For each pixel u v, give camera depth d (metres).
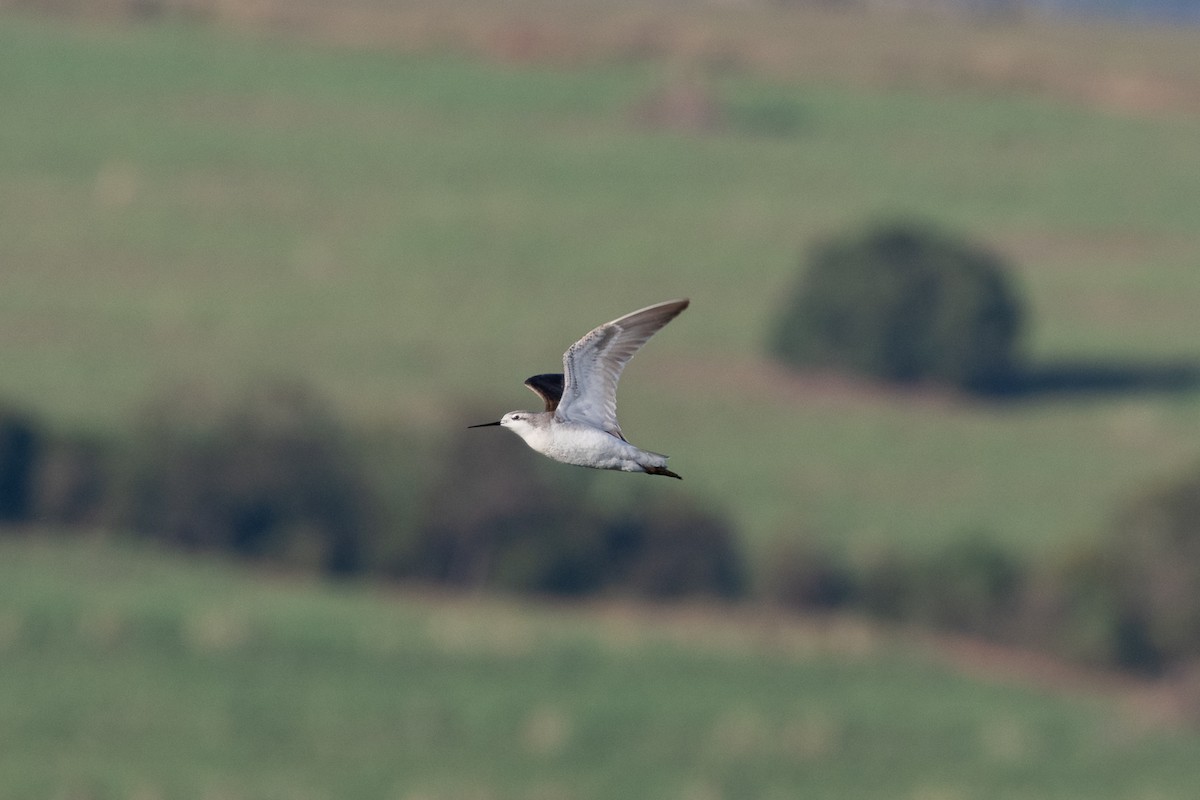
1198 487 63.31
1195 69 191.12
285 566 66.75
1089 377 108.88
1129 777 51.53
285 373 97.19
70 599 59.31
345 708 52.53
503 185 138.62
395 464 69.50
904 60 181.50
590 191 138.88
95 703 51.16
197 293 113.25
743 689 55.97
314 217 129.12
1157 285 127.38
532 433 16.69
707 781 48.97
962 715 55.22
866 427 96.62
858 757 51.50
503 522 67.31
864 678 58.03
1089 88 179.12
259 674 54.31
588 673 56.53
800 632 62.59
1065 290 125.81
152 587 61.84
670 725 52.81
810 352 104.00
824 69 177.75
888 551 69.19
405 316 111.50
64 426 75.81
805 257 117.38
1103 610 61.28
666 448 90.62
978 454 93.88
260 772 47.75
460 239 126.88
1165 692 57.91
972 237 136.00
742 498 83.88
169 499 68.88
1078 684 60.12
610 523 67.31
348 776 48.06
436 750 50.19
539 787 48.12
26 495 69.31
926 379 103.69
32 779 45.88
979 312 103.12
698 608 65.50
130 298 111.12
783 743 51.69
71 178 132.62
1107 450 96.00
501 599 65.19
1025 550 76.56
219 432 69.62
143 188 131.50
